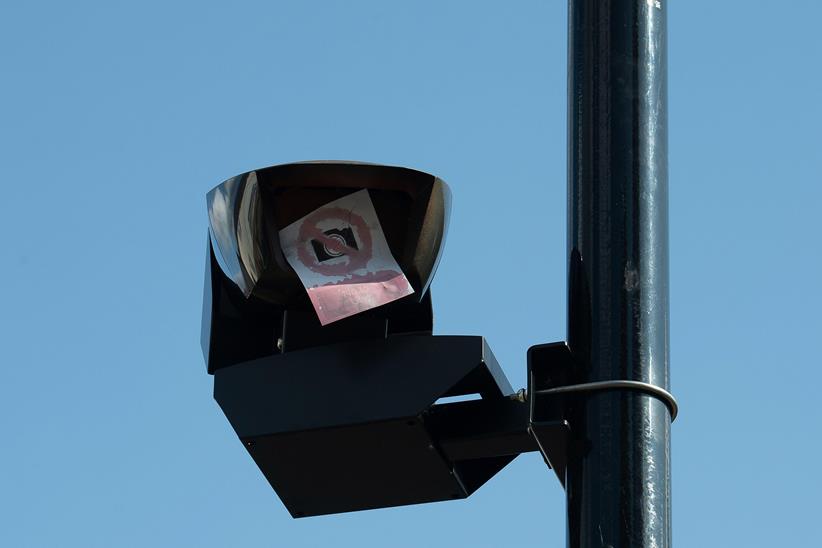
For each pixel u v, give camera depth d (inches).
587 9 250.2
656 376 223.5
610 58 244.7
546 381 227.1
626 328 225.3
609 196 234.7
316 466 276.2
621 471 215.2
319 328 286.5
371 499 285.4
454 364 262.5
